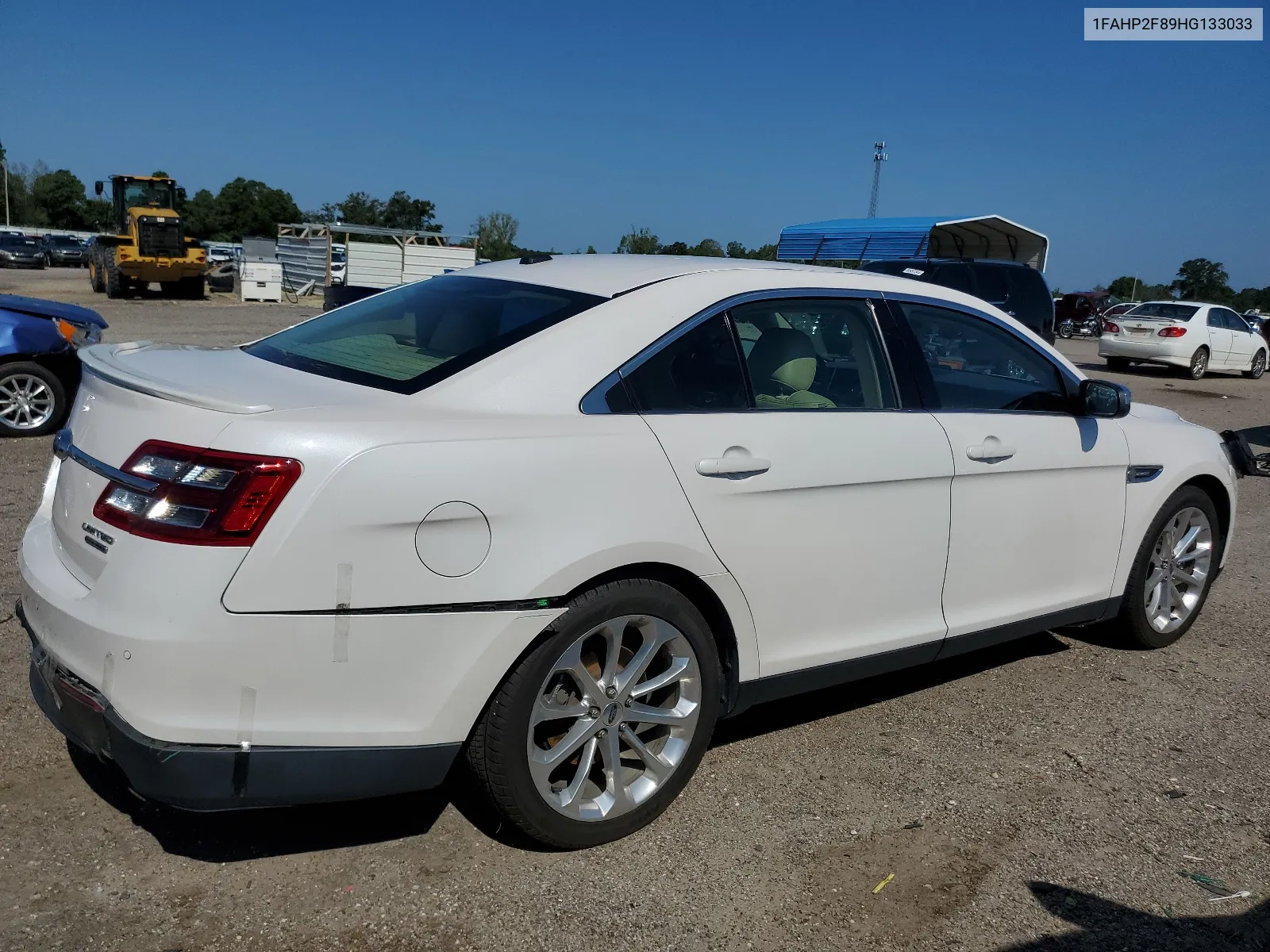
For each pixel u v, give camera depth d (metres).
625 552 2.80
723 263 3.59
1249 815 3.32
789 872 2.90
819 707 4.05
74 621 2.50
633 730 3.05
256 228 100.25
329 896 2.68
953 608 3.78
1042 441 3.98
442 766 2.66
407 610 2.51
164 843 2.88
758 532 3.12
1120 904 2.82
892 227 17.41
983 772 3.54
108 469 2.58
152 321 21.95
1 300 8.51
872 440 3.42
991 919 2.73
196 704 2.37
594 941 2.56
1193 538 4.79
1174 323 19.53
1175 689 4.36
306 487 2.40
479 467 2.59
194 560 2.35
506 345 2.95
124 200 31.31
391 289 3.86
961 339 3.92
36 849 2.80
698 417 3.07
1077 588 4.29
